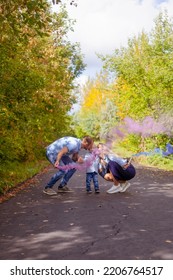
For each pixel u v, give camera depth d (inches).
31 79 472.1
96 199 397.4
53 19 902.4
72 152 430.9
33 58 628.7
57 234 255.8
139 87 1085.8
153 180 575.5
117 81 1161.4
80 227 275.4
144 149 1095.6
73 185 517.0
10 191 447.8
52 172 722.8
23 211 335.3
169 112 962.1
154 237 246.8
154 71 958.4
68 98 1056.8
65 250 219.5
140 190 466.0
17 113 471.5
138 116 1085.1
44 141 880.9
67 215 317.4
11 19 369.4
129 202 378.3
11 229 270.2
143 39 1114.1
